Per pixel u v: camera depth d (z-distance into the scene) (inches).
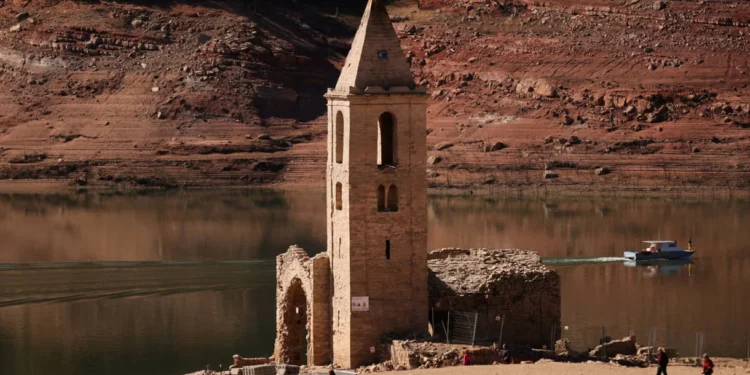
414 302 4584.2
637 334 5654.5
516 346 4552.2
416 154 4562.0
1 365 5300.2
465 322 4601.4
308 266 4680.1
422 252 4579.2
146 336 5723.4
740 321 5935.0
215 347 5506.9
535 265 4827.8
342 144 4589.1
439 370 4153.5
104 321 6028.5
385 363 4382.4
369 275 4554.6
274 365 4426.7
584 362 4350.4
